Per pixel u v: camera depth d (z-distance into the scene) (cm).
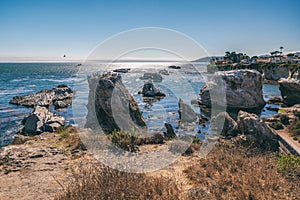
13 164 767
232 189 571
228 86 2673
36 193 571
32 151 900
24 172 704
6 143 1564
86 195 483
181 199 500
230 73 2769
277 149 1157
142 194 498
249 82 2709
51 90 4212
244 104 2681
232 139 1199
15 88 5234
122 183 523
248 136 1177
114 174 583
